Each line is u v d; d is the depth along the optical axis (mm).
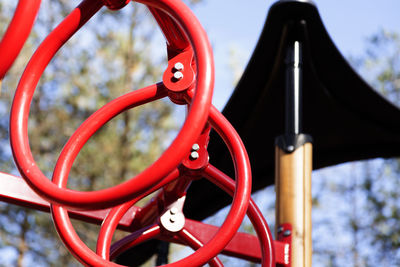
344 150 3223
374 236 8633
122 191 1086
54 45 1272
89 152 7977
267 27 2492
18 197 1871
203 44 1177
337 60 2656
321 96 2902
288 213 2188
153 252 3162
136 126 8406
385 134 3088
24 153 1170
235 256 2029
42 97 8352
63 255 7816
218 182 1658
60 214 1358
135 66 8867
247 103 2887
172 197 1754
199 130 1119
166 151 1102
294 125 2354
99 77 8719
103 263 1315
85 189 7953
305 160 2271
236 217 1360
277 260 2086
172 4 1218
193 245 1736
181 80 1363
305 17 2451
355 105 2938
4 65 1151
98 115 1426
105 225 1599
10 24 1153
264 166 3191
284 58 2570
